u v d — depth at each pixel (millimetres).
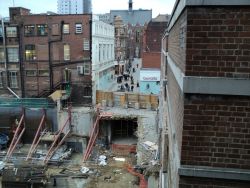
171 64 14883
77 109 41750
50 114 39688
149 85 49938
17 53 46406
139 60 100750
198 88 6602
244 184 6832
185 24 6859
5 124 40438
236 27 6352
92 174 30969
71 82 46094
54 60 46031
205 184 6988
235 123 6676
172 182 9594
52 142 37125
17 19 45625
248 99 6543
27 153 36312
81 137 39125
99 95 44844
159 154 26906
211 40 6480
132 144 38562
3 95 47688
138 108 41969
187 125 6863
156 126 35594
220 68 6543
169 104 15891
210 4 6277
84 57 45312
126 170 31453
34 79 46938
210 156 6883
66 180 30000
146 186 25328
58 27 45000
